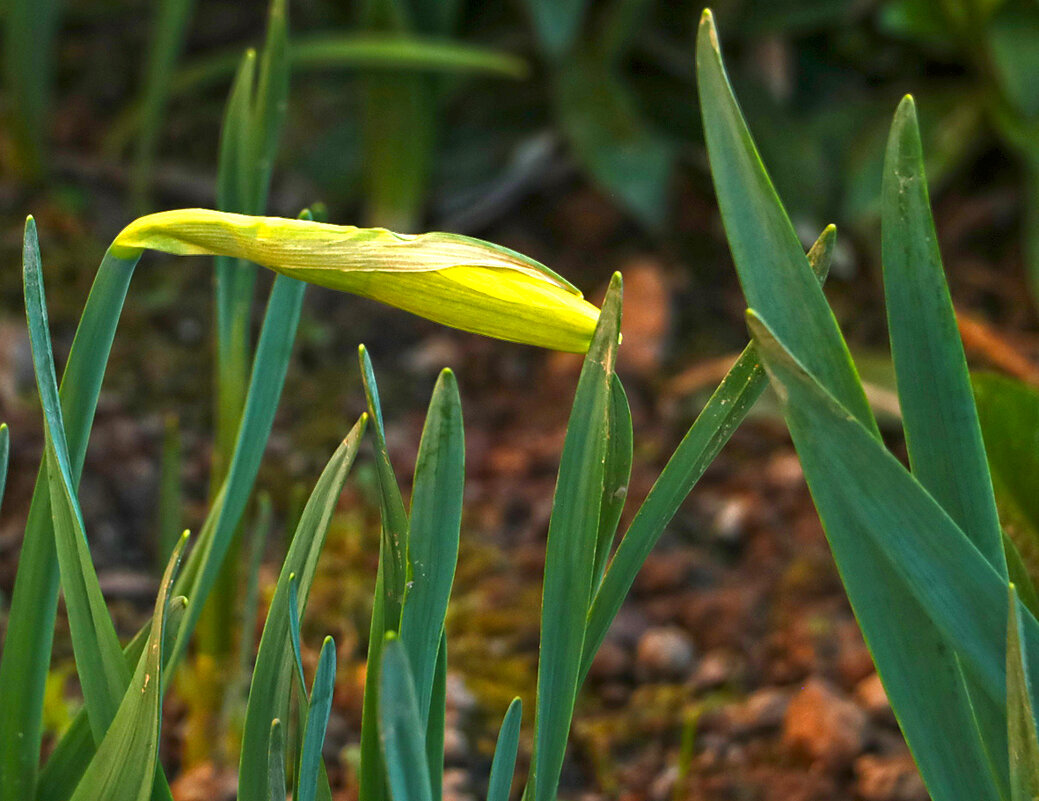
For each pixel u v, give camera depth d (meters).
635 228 1.76
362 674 0.98
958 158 1.71
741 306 1.64
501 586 1.14
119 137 1.70
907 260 0.56
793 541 1.22
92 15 1.95
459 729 0.96
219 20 1.93
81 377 0.59
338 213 1.73
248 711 0.59
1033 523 0.68
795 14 1.73
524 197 1.81
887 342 1.57
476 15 1.86
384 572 0.57
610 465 0.58
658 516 0.57
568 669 0.57
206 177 1.71
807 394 0.55
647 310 1.57
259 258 0.57
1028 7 1.61
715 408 0.57
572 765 0.95
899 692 0.56
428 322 1.59
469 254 0.57
